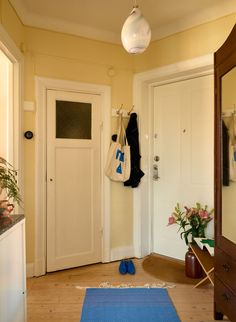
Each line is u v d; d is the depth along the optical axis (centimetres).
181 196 342
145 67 347
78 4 279
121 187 357
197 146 326
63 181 324
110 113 346
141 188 358
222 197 218
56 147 319
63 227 324
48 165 315
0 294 154
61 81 317
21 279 192
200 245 279
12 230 174
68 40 321
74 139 329
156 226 367
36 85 304
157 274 309
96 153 342
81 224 335
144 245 363
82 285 284
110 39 344
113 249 352
